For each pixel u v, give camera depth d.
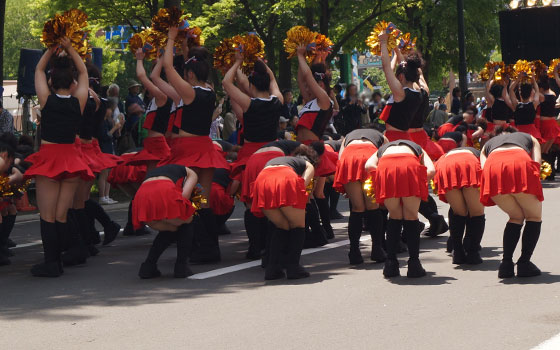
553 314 5.97
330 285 7.36
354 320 6.00
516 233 7.39
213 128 19.58
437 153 9.60
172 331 5.86
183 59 9.45
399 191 7.38
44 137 8.19
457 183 7.95
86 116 9.30
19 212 14.34
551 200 13.25
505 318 5.90
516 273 7.57
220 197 9.47
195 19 25.06
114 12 25.83
